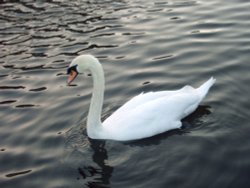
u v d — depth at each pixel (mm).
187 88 10180
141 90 11305
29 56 13758
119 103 10812
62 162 8797
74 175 8406
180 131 9539
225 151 8773
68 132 9766
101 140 9391
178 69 12219
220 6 16172
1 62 13484
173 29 14664
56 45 14336
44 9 17516
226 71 11938
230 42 13492
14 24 16281
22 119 10344
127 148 9109
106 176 8320
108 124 9547
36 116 10430
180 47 13430
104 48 13758
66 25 15828
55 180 8305
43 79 12242
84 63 9000
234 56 12672
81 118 10242
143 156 8828
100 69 9047
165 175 8219
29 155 9078
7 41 14953
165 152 8898
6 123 10227
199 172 8250
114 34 14695
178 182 8023
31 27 15922
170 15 15789
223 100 10578
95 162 8750
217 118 9883
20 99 11250
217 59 12570
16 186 8219
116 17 16109
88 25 15633
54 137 9625
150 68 12352
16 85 12000
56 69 12781
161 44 13703
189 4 16641
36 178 8391
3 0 18734
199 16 15469
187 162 8539
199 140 9172
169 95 9945
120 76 12016
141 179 8172
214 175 8156
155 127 9391
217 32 14203
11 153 9172
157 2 17203
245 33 13977
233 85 11234
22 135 9750
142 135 9344
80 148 9203
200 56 12812
